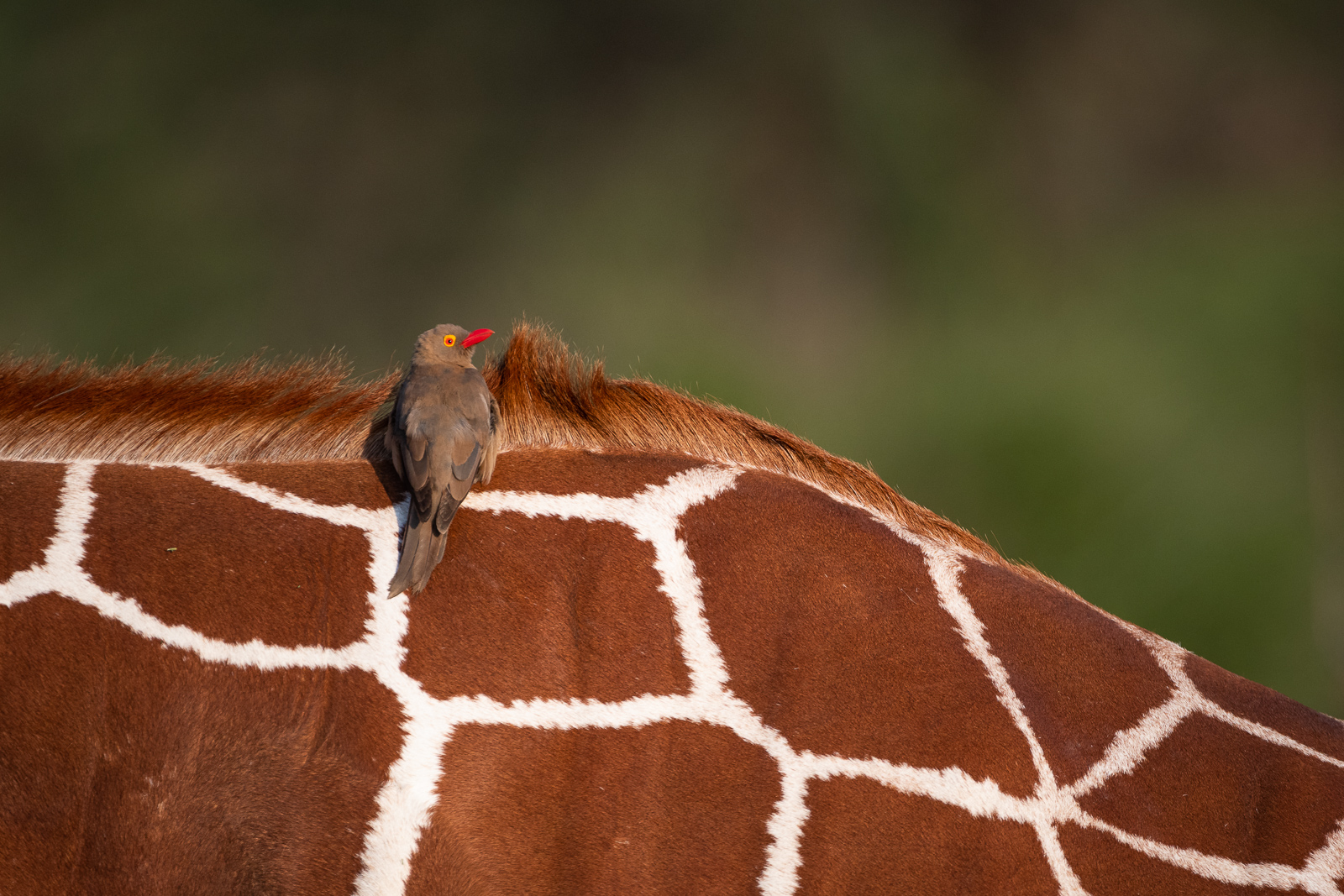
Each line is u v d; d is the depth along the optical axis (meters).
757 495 11.00
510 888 10.91
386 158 37.09
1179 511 26.64
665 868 10.92
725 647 10.96
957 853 10.93
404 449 10.95
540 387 11.05
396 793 10.91
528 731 10.93
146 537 10.95
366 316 36.56
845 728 10.95
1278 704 10.97
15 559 10.94
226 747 10.91
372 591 10.95
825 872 10.92
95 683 10.91
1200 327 30.88
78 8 35.66
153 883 10.91
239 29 36.50
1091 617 10.99
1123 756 10.95
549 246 37.09
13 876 10.89
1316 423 28.62
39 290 34.97
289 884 10.91
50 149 35.31
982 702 10.95
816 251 37.00
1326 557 25.73
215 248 35.91
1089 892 10.93
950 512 28.17
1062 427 28.17
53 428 11.01
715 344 34.22
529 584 10.96
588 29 37.78
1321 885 10.92
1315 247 31.36
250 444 11.02
